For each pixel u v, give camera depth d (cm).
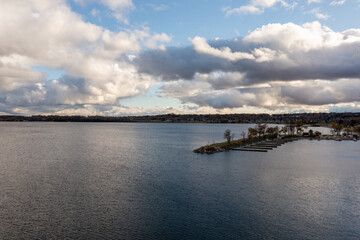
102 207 6312
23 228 5166
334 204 6612
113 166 11419
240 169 10788
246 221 5594
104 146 19700
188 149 17912
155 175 9650
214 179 9056
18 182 8519
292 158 13638
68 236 4875
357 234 5059
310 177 9412
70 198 6931
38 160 12912
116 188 7894
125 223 5450
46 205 6400
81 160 13000
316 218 5762
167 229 5203
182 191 7638
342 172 10256
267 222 5559
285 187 8081
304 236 4975
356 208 6341
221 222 5544
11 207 6241
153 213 5978
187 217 5778
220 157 14012
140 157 14088
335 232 5141
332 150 16962
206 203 6638
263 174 9862
